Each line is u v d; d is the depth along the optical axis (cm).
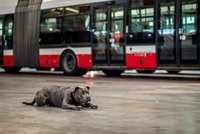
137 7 1939
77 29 2197
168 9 1822
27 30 2473
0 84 1648
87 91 943
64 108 935
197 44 1723
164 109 927
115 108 945
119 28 2016
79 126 730
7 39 2598
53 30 2322
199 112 882
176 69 1797
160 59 1853
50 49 2334
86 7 2159
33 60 2441
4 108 960
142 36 1917
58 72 2800
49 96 978
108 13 2062
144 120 786
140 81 1781
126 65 1984
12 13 2572
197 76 2162
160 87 1465
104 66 2080
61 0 2288
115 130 693
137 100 1090
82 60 2177
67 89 946
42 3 2398
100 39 2094
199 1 1720
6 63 2605
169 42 1817
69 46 2231
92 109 932
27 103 1019
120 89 1399
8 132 683
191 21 1745
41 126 733
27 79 1959
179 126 725
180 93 1259
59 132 680
